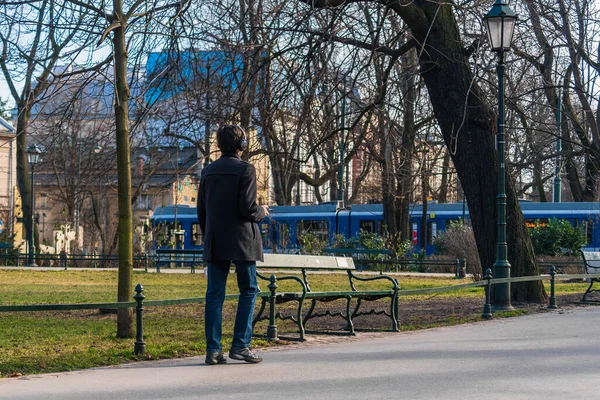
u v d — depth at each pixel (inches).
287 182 2124.8
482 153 734.5
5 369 362.6
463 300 801.6
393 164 1299.2
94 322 598.2
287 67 724.7
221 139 378.9
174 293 914.7
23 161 1838.1
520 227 745.0
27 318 629.3
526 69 964.0
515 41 922.1
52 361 385.1
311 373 345.1
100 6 550.9
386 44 762.2
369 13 773.3
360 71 756.0
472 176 739.4
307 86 727.1
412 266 1612.9
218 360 375.2
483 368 354.9
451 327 551.8
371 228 2021.4
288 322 586.2
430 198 2237.9
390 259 1594.5
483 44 753.6
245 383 321.7
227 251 367.6
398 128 1229.7
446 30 724.0
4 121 2477.9
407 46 749.9
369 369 354.9
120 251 474.9
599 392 297.1
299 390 305.0
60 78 514.9
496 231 735.1
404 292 539.2
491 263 737.0
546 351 410.0
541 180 2140.7
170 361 389.4
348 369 355.3
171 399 289.6
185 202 2652.6
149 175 1225.4
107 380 332.5
